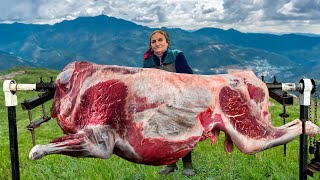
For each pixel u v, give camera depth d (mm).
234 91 2445
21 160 5766
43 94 2711
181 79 2352
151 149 2242
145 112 2258
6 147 9961
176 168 2902
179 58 2824
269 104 2607
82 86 2404
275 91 2824
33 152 1982
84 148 2102
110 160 5039
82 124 2357
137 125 2238
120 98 2273
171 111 2271
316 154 2812
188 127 2281
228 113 2410
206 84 2377
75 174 4473
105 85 2312
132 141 2232
